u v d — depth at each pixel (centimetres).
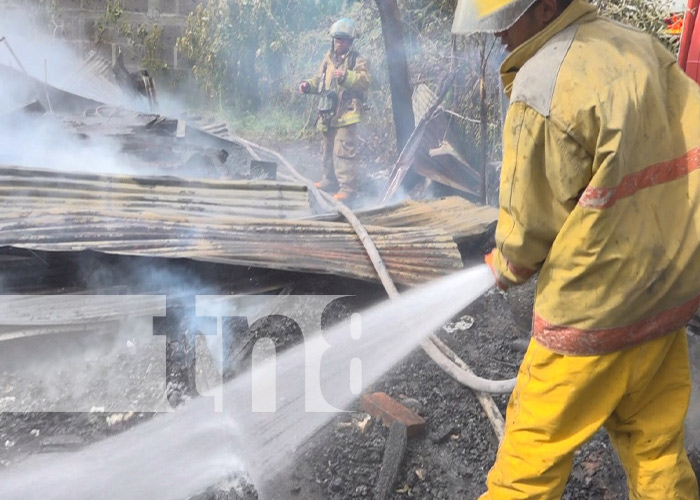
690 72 454
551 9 203
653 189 199
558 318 205
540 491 217
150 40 1170
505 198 208
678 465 220
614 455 299
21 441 302
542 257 212
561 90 192
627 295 199
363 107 712
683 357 226
